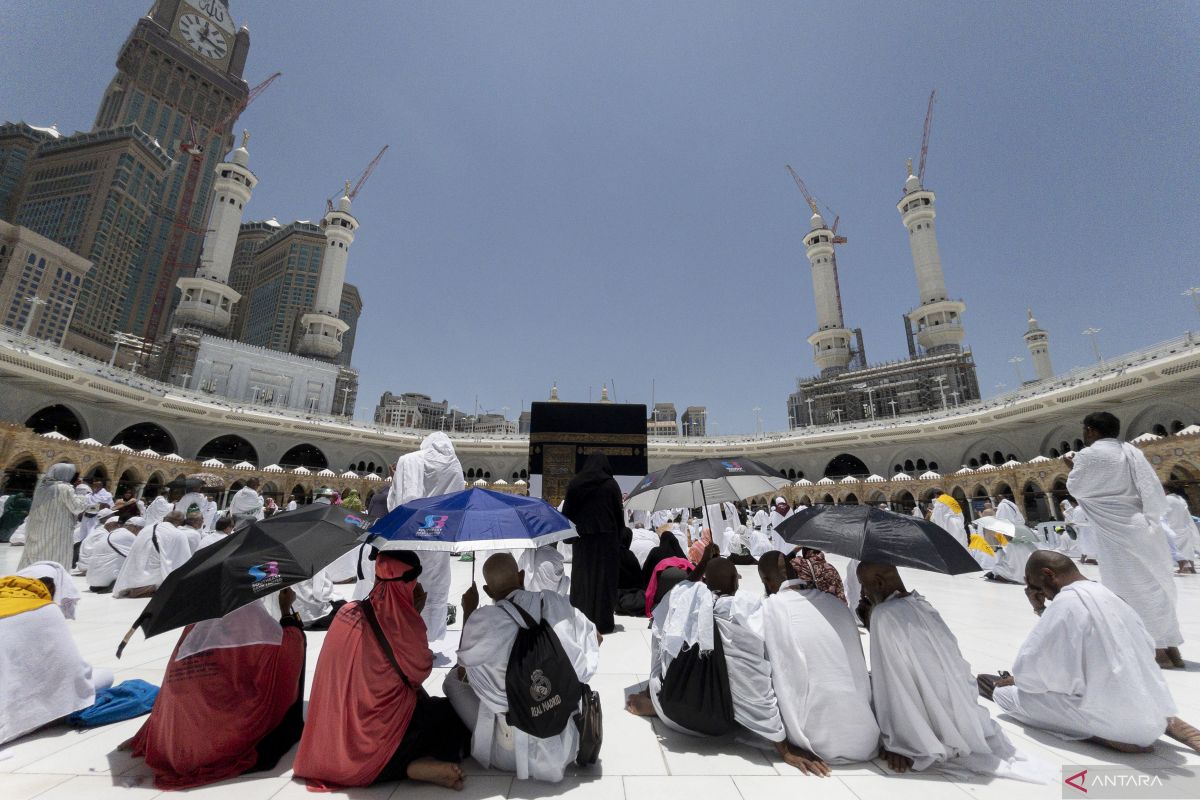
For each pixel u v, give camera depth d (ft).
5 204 349.20
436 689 13.03
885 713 9.78
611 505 19.77
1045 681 10.68
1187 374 88.94
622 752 9.99
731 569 11.22
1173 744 10.10
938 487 123.95
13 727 9.93
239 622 9.22
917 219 223.71
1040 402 113.91
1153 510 15.20
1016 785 8.66
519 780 8.86
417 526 9.34
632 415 62.95
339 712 8.55
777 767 9.37
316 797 8.25
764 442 165.68
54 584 13.52
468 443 164.25
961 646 17.22
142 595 25.22
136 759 9.46
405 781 8.89
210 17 430.61
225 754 8.87
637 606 23.04
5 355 90.38
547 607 9.23
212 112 428.15
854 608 19.02
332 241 236.22
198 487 31.89
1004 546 32.81
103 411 119.85
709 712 9.91
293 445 153.38
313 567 8.76
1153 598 14.99
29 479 85.76
